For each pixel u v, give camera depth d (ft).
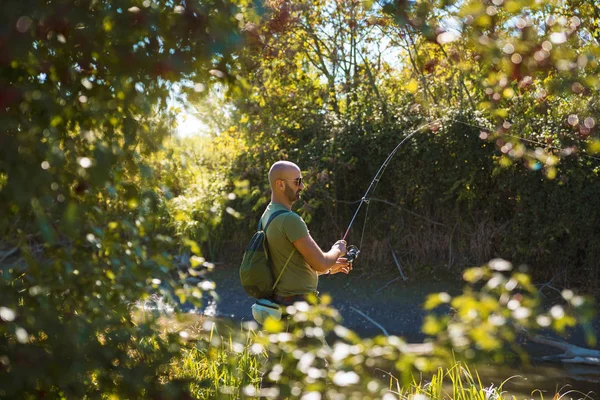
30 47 5.06
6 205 5.07
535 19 7.32
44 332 5.17
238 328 21.06
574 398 20.70
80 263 5.85
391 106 38.65
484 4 6.46
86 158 5.19
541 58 6.62
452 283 34.99
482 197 35.29
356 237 38.55
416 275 36.06
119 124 6.09
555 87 6.82
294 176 13.89
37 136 5.15
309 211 37.17
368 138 37.58
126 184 6.07
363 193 38.42
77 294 5.92
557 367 24.21
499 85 7.59
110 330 5.77
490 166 33.96
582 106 8.68
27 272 5.72
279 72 39.11
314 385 4.79
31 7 4.85
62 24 5.12
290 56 38.11
